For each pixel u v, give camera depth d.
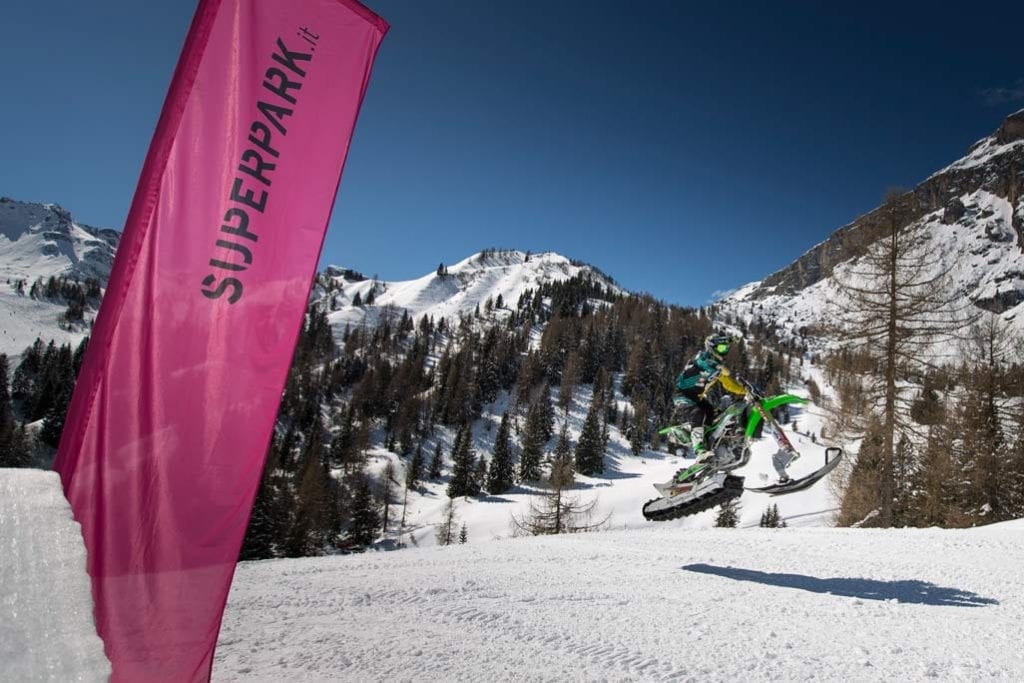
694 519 58.47
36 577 1.96
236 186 2.73
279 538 40.31
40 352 145.38
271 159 2.81
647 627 4.84
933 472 22.09
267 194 2.79
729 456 6.91
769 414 6.67
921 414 20.50
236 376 2.65
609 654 4.12
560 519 35.91
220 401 2.61
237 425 2.62
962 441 22.38
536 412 93.31
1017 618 5.34
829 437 20.73
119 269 2.55
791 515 48.03
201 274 2.64
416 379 125.06
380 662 3.90
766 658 4.07
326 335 169.88
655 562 7.95
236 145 2.74
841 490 21.95
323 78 2.98
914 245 19.75
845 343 20.50
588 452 84.19
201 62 2.72
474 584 6.49
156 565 2.43
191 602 2.44
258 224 2.76
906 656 4.18
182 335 2.58
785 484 6.56
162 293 2.57
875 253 20.09
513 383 126.00
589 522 53.62
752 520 52.88
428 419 107.00
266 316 2.73
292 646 4.28
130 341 2.52
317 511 47.06
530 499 73.31
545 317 194.50
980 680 3.72
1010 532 10.20
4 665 1.67
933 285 19.34
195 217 2.65
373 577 6.93
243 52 2.79
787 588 6.45
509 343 136.12
